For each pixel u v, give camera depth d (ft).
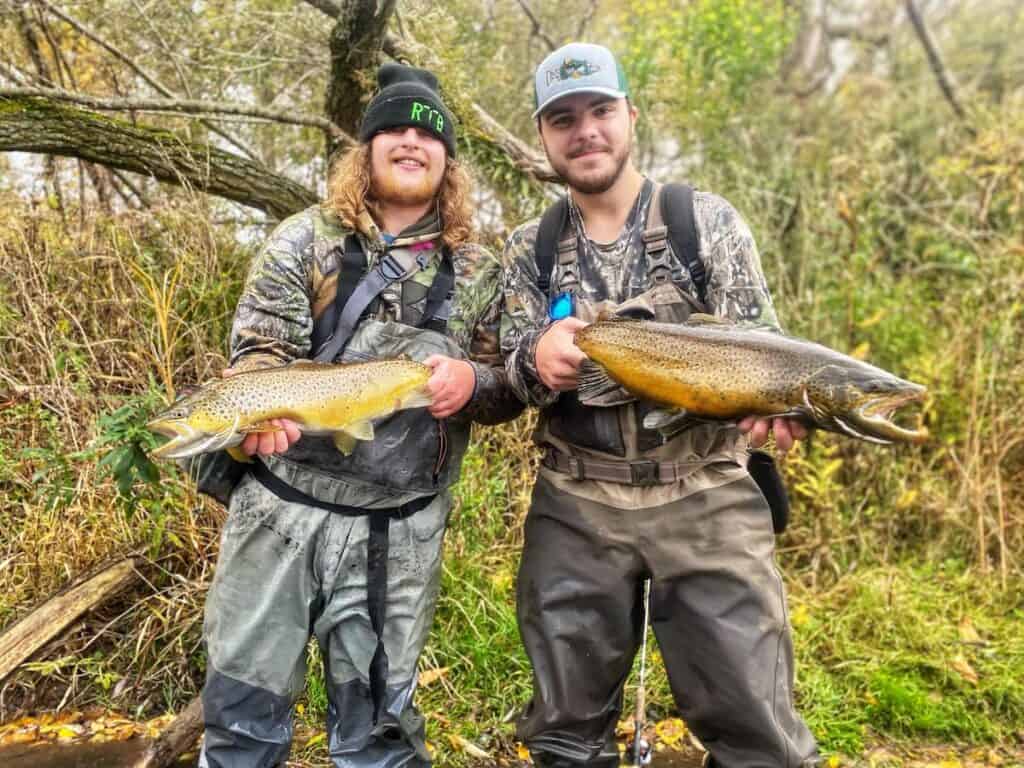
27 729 11.61
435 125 9.07
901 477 17.85
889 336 20.08
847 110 33.09
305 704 12.13
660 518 8.95
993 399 17.39
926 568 16.35
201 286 14.83
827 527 16.57
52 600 12.16
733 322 8.46
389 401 8.27
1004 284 19.04
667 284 8.91
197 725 10.98
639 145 22.17
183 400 7.61
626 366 8.02
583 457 9.23
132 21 16.71
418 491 8.98
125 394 14.30
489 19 20.40
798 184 23.48
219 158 15.17
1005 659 13.85
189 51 17.63
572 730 9.18
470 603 13.48
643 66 20.98
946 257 22.66
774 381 7.38
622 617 9.13
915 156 28.68
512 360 9.07
